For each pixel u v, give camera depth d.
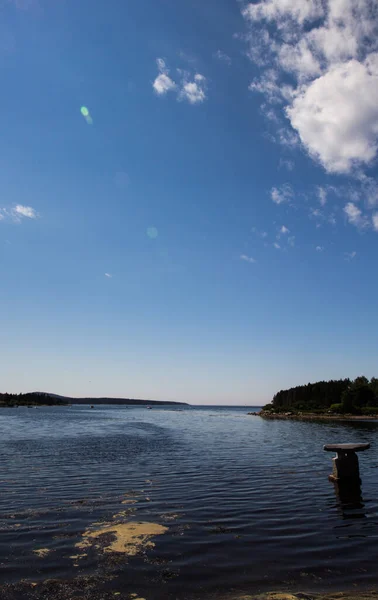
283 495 15.38
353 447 18.12
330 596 7.25
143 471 20.72
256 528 11.30
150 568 8.47
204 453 28.92
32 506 13.59
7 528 11.18
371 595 7.32
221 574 8.21
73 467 21.89
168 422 79.81
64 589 7.47
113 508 13.38
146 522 11.79
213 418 105.56
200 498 14.84
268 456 27.39
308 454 28.72
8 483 17.47
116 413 140.50
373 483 17.88
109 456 26.73
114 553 9.30
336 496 15.23
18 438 39.69
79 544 9.90
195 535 10.63
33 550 9.49
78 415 113.44
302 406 132.50
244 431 53.78
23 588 7.50
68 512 12.84
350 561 8.97
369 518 12.36
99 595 7.23
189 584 7.73
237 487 16.83
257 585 7.72
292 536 10.62
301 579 8.02
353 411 109.19
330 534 10.81
